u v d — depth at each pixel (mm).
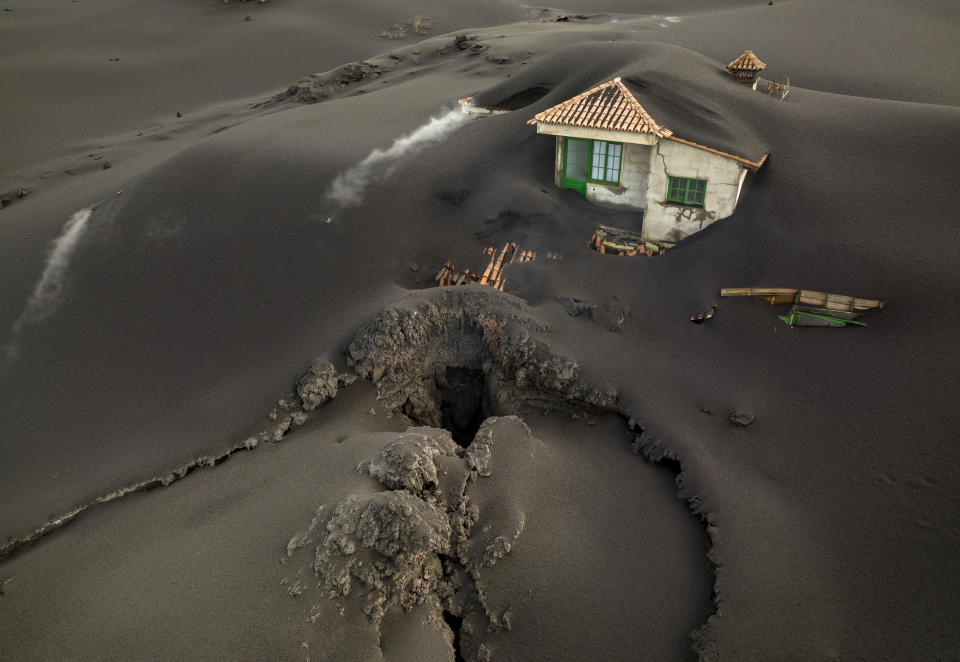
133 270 23047
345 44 53250
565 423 18781
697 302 20359
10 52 53188
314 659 12086
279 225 23688
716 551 14570
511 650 13758
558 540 15422
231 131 30312
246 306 21734
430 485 15445
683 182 21859
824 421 16891
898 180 20953
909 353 17406
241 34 55531
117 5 64188
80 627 13125
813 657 12641
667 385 18438
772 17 43812
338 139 28016
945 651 12297
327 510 14352
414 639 13398
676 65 25750
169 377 20281
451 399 20578
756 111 23719
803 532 14695
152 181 25859
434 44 44406
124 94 47156
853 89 33000
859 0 44844
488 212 24125
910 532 14172
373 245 23031
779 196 21469
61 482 17750
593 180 24125
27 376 20719
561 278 21500
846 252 19703
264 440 18047
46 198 29594
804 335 19109
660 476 16875
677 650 13320
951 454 15141
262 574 13516
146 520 16156
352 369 19453
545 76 29281
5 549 16250
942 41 38031
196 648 12219
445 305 20734
